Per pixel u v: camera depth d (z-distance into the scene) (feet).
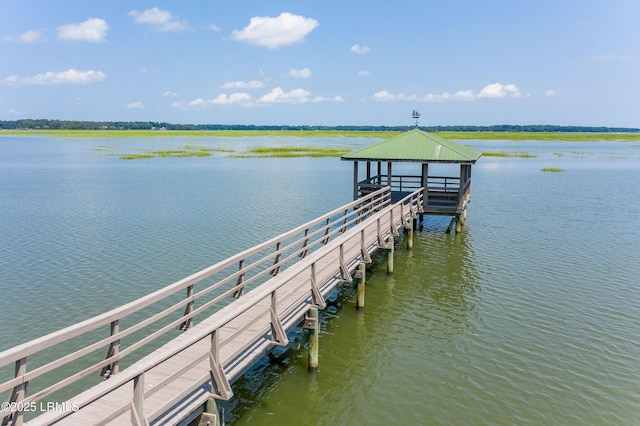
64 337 22.41
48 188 139.13
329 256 56.90
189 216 100.22
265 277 63.36
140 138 494.59
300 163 223.92
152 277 62.18
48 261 68.44
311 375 40.04
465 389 37.96
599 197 128.06
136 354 43.52
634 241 81.25
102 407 25.29
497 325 49.14
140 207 109.91
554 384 38.50
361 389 37.99
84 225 91.30
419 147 86.84
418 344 45.39
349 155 87.56
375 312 52.80
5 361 19.43
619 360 42.01
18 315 50.42
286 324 36.22
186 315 32.78
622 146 384.27
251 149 309.63
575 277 63.05
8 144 375.04
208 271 34.24
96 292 56.90
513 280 62.13
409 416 34.68
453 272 65.57
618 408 35.45
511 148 345.31
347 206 61.72
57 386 21.71
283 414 34.81
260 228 89.81
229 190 137.18
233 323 36.76
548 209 110.93
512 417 34.53
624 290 58.23
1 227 89.30
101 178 163.02
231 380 28.94
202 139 476.13
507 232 88.17
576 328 48.14
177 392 26.91
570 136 594.24
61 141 424.87
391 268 64.75
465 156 82.99
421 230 90.53
